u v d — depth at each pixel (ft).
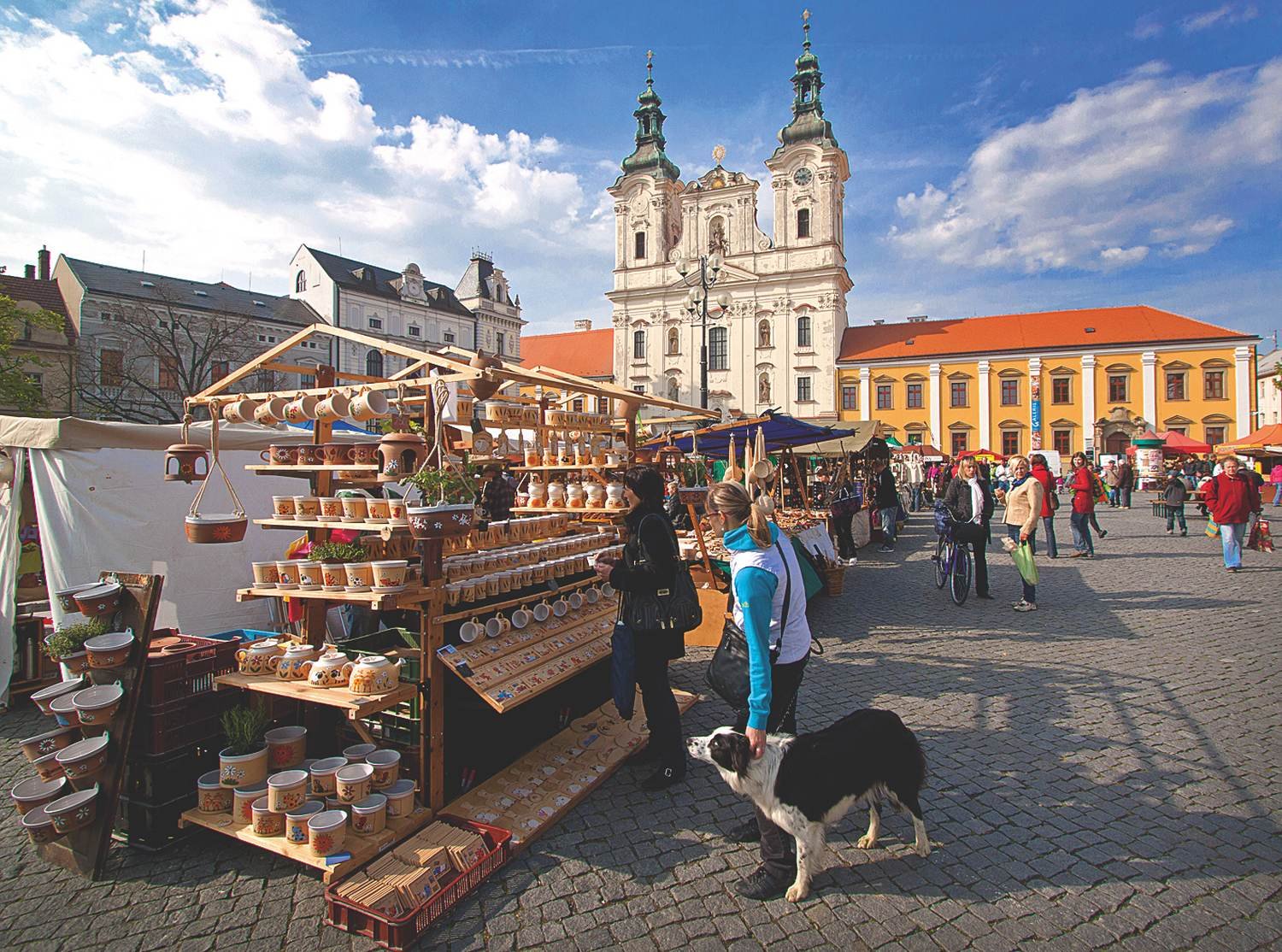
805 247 148.77
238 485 21.63
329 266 146.41
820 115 149.28
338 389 12.44
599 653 14.10
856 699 17.07
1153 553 40.88
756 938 8.56
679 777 12.69
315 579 11.66
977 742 14.32
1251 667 18.60
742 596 9.40
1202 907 8.97
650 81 163.22
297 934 8.71
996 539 49.73
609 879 9.82
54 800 10.34
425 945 8.48
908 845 10.57
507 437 14.62
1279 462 84.69
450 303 169.17
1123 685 17.47
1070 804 11.68
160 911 9.21
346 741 12.32
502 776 12.48
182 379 101.55
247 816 10.35
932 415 150.82
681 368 158.40
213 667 11.39
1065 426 145.28
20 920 9.07
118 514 18.88
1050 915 8.89
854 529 44.65
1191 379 139.74
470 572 12.32
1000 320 158.10
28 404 67.00
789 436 31.81
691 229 158.30
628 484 12.59
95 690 10.30
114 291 108.68
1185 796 11.81
